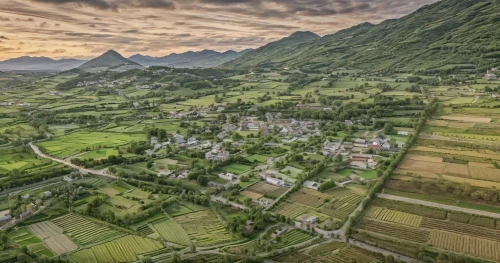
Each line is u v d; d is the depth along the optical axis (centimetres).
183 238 16962
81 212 19050
